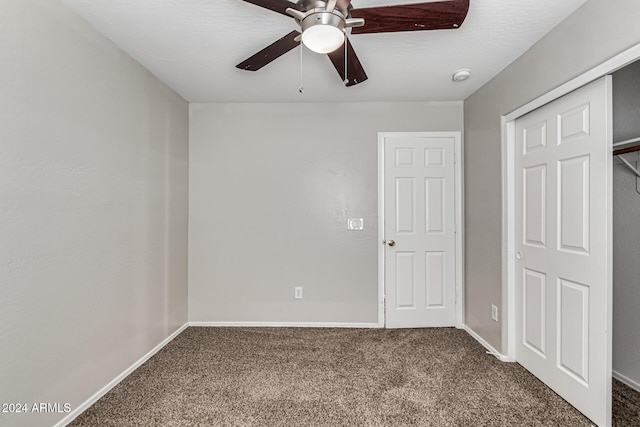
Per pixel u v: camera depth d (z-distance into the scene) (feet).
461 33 6.59
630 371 6.98
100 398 6.61
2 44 4.65
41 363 5.30
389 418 5.99
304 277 10.87
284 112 10.88
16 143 4.87
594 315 5.78
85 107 6.23
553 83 6.44
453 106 10.68
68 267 5.84
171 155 9.69
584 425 5.76
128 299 7.62
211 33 6.64
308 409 6.26
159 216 9.03
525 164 7.71
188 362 8.21
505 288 8.23
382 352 8.78
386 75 8.64
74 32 5.93
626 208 7.11
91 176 6.40
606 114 5.45
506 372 7.65
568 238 6.37
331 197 10.84
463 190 10.63
